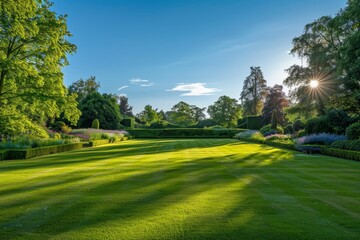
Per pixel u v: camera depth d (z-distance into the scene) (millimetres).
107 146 23000
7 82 15594
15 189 6062
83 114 42781
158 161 11430
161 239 3357
